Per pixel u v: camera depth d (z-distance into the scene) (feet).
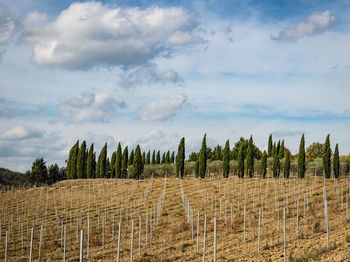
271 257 58.90
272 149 253.65
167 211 122.11
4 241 91.35
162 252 71.72
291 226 83.61
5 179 332.19
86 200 151.43
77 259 71.61
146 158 294.66
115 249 78.23
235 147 269.23
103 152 239.91
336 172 176.96
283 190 141.90
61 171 277.44
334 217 89.40
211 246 73.67
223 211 114.93
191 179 197.47
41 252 79.05
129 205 136.36
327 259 52.16
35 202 152.76
